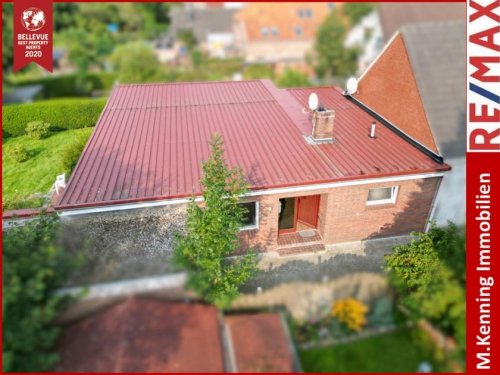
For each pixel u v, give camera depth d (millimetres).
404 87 9062
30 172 11422
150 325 3084
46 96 16328
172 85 13906
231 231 6012
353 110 11359
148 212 7176
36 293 3129
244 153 8758
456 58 5156
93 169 8062
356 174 7785
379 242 8781
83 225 6367
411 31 5340
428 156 8438
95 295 3201
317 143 9203
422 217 8820
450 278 3457
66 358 2939
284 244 8594
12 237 4977
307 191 7871
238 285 5449
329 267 5387
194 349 2975
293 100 12195
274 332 3088
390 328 3092
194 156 8688
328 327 3109
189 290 3441
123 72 17828
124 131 9906
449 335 3008
